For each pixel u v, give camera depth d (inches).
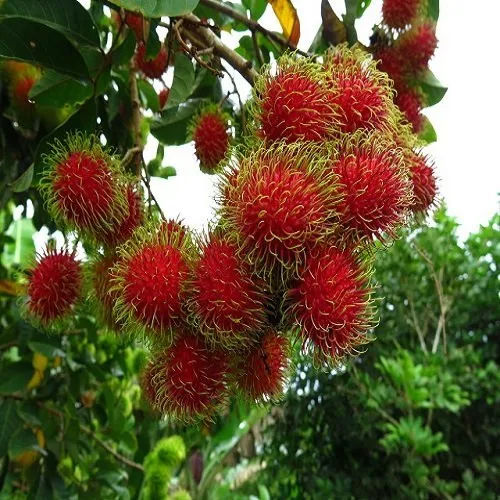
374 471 39.1
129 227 14.6
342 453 40.3
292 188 11.6
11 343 22.9
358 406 39.1
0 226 30.7
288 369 14.0
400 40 18.2
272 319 12.6
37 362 23.3
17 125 21.1
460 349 39.1
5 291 23.2
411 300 41.3
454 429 38.8
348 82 13.0
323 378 39.4
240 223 11.8
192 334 13.1
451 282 42.1
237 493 51.4
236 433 47.9
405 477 38.7
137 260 13.0
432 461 39.0
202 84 21.3
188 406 13.2
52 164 14.8
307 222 11.5
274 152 12.2
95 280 15.0
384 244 13.0
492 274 42.2
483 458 37.3
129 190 14.7
